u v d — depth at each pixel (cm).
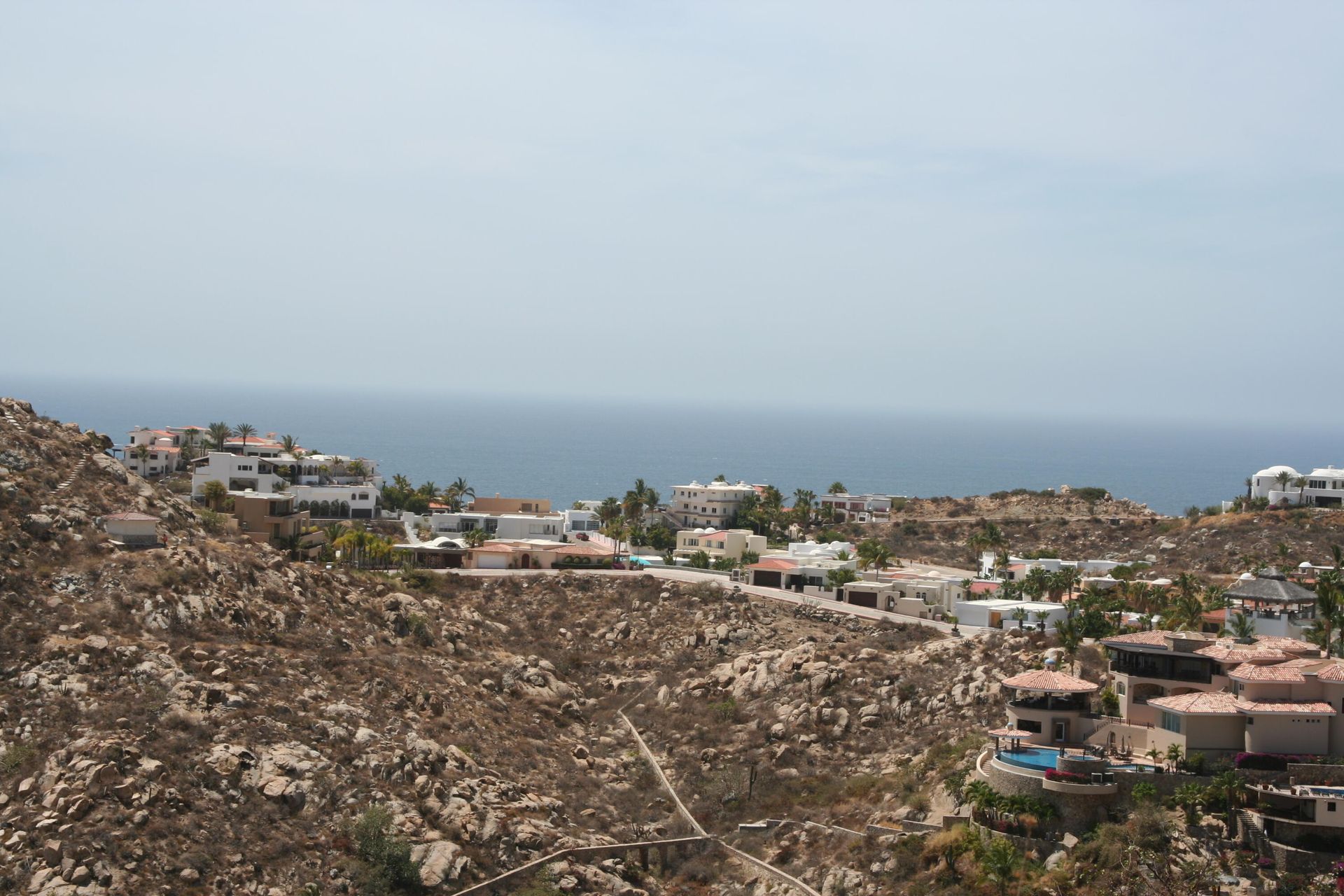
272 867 8869
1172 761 9281
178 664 10456
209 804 9138
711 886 10131
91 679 9969
